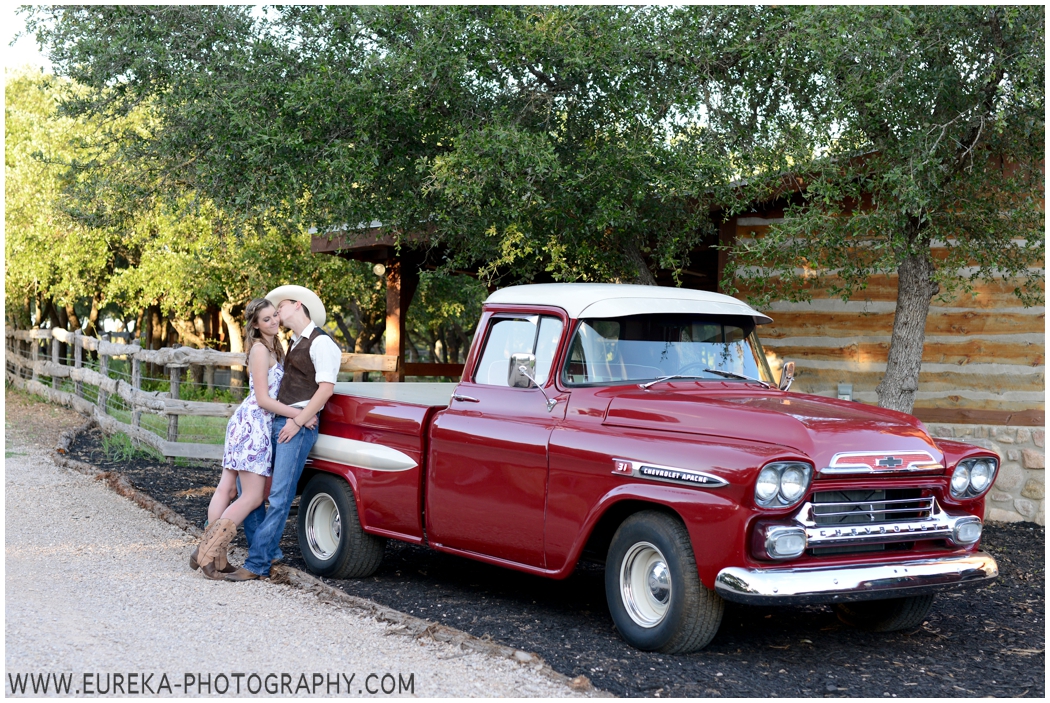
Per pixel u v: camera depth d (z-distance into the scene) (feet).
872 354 32.94
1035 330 30.73
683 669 15.21
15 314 93.97
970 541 16.53
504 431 18.03
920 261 27.04
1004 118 24.17
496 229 29.30
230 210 29.40
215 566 20.34
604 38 26.37
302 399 21.13
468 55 27.14
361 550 21.12
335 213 29.09
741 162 27.71
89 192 33.35
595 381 17.63
